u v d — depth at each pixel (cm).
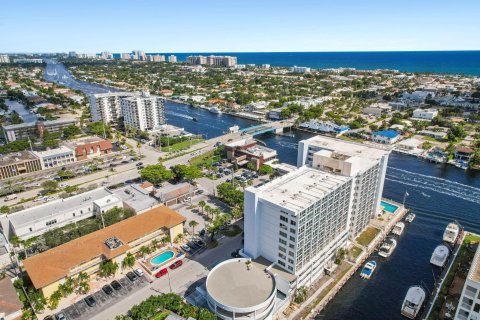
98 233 14488
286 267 12456
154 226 15238
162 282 13262
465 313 10294
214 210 17462
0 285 12194
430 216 18788
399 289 13412
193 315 11188
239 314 10675
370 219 17525
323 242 13588
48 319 11431
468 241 16100
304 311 12081
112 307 12000
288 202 12144
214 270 12188
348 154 15588
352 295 13138
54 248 13638
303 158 18262
